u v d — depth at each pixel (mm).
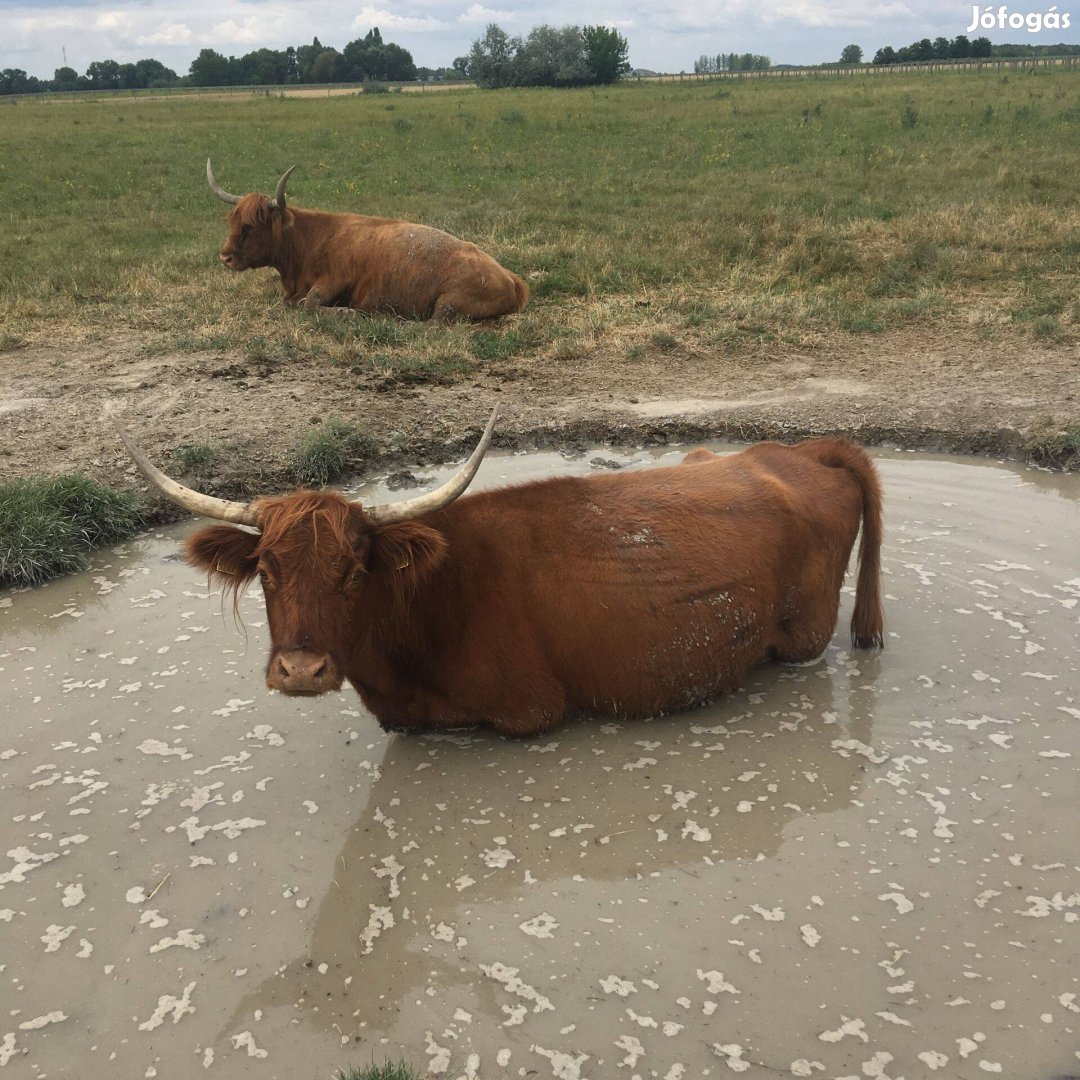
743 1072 2986
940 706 4812
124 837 4105
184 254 14797
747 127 29047
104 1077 3053
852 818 4082
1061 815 4039
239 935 3586
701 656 4664
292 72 150250
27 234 16625
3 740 4770
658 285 12633
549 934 3537
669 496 4746
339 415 8672
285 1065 3066
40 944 3566
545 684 4531
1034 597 5730
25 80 153000
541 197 18188
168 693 5148
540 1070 3014
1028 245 13156
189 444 8055
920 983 3270
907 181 18125
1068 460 7617
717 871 3816
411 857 3957
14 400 9156
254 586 6348
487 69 78188
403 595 4227
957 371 9414
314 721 4898
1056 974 3285
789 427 8297
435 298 11500
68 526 6758
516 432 8430
